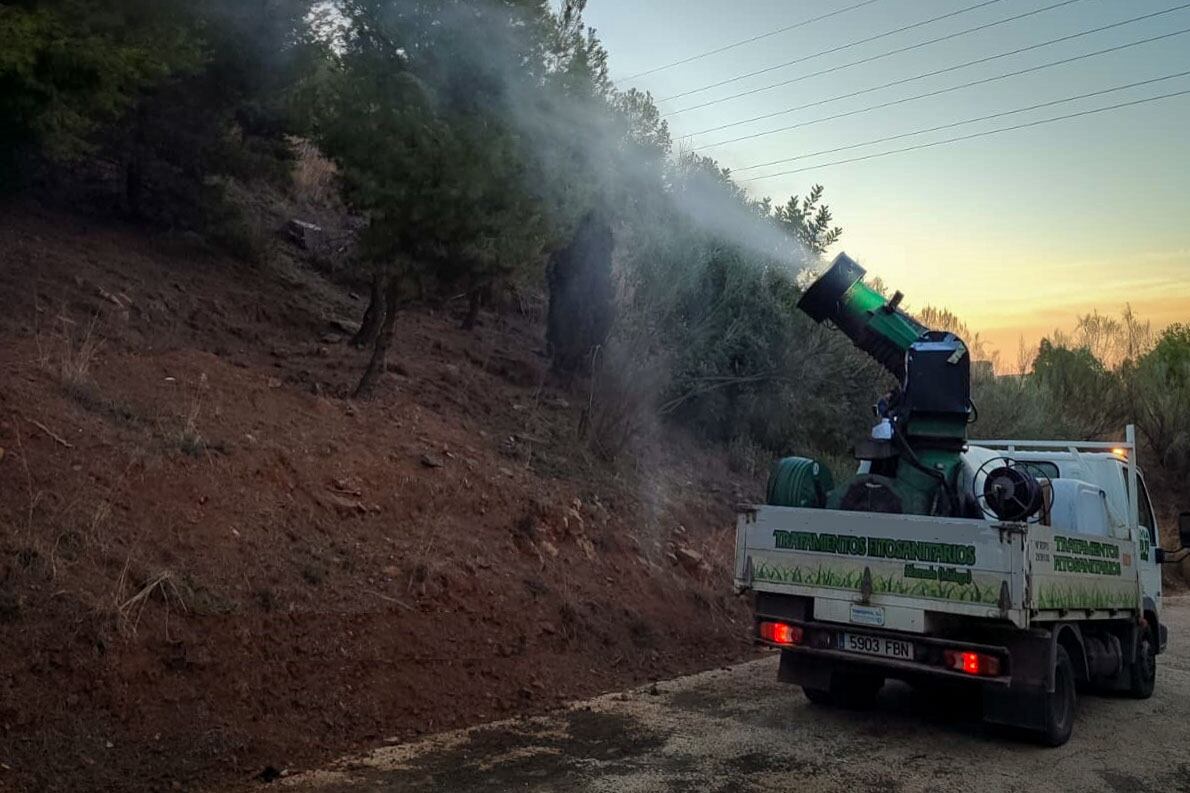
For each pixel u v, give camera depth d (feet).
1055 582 24.20
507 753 21.40
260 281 45.98
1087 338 116.98
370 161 34.24
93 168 48.29
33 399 25.00
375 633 24.12
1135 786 21.36
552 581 31.07
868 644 24.17
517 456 37.83
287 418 31.27
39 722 17.47
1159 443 90.17
